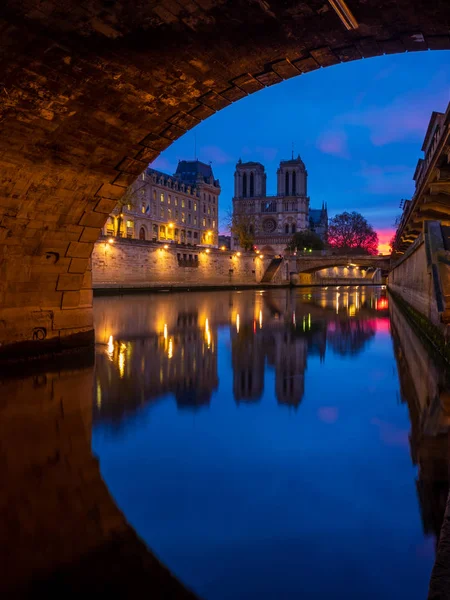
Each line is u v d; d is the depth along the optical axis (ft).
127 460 18.53
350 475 17.03
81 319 44.42
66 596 10.49
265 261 302.04
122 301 119.44
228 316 81.25
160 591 10.59
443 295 44.11
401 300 109.50
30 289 39.50
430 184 56.29
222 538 12.97
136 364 37.91
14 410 25.08
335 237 441.68
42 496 15.26
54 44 24.29
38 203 35.45
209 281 236.22
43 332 41.11
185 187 319.06
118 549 12.34
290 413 24.82
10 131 29.81
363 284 423.23
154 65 26.99
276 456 18.90
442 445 20.07
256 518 14.05
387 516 14.07
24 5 21.36
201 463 18.19
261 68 27.91
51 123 30.40
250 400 27.45
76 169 35.04
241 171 506.48
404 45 25.40
